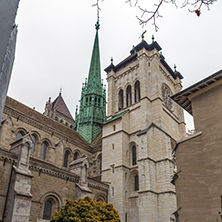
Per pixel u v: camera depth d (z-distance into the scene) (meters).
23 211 28.61
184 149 23.75
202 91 25.61
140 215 41.38
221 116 23.16
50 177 35.56
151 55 60.69
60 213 29.58
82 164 40.41
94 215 29.08
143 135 48.09
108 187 47.22
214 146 22.67
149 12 8.39
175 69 70.44
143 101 53.81
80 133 67.56
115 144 51.38
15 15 23.11
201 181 22.16
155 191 43.31
